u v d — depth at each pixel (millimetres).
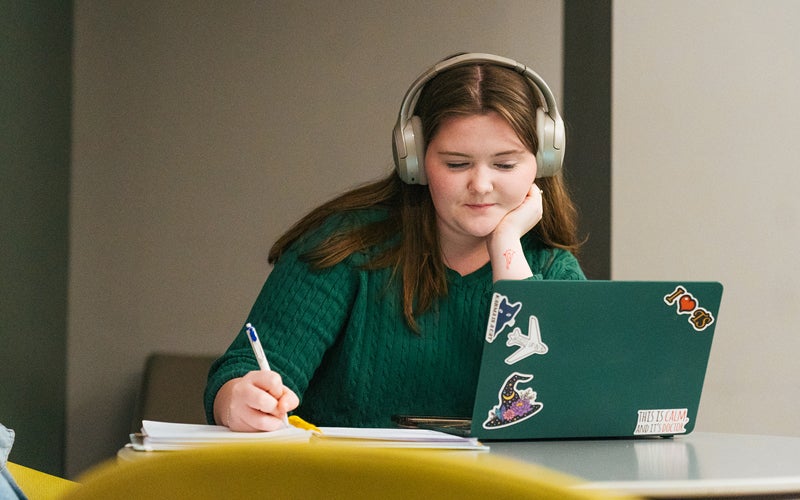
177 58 4352
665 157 3850
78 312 4289
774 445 1590
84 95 4312
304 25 4387
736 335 3857
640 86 3850
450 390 1985
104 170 4316
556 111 1981
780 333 3879
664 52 3861
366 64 4398
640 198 3834
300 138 4379
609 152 3840
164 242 4340
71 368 4273
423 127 1940
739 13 3896
